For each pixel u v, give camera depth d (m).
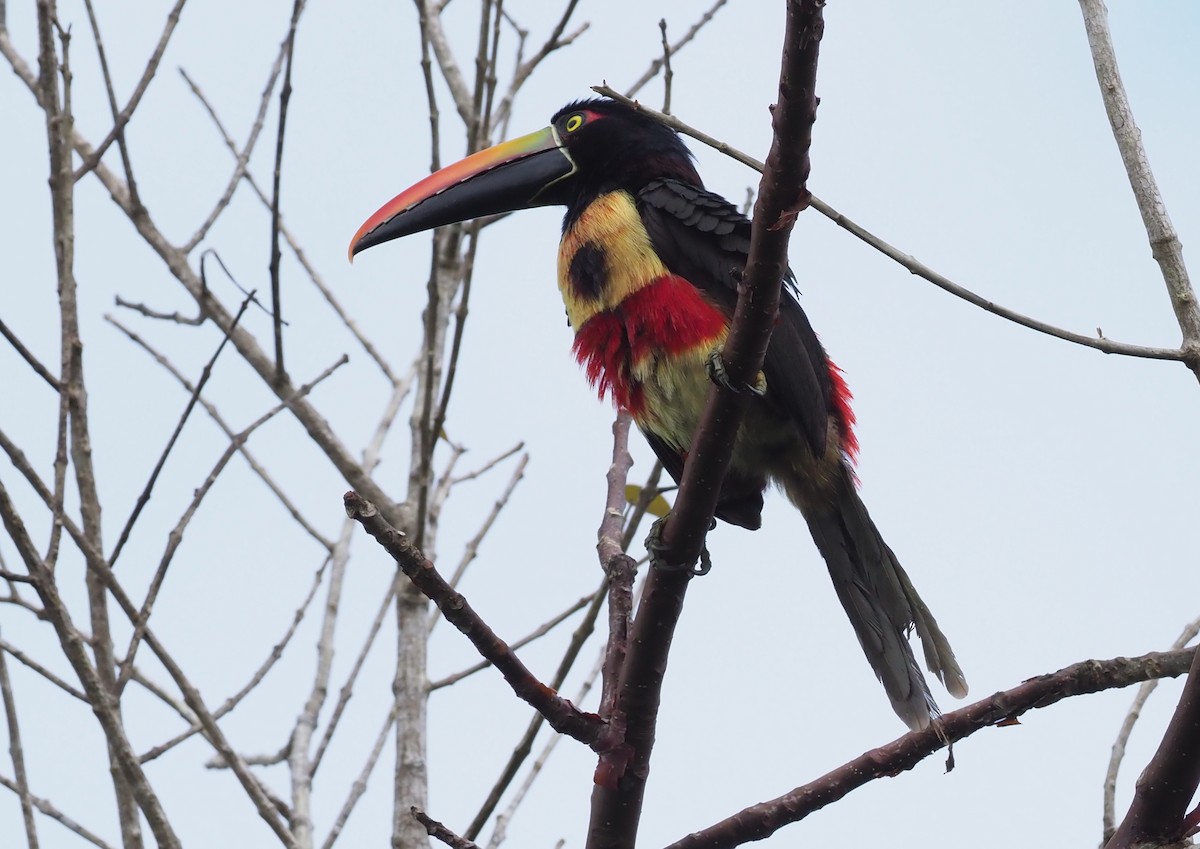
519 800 10.53
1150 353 7.73
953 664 10.64
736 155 8.04
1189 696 7.06
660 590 8.16
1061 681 7.79
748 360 7.84
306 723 11.64
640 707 8.20
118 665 10.95
